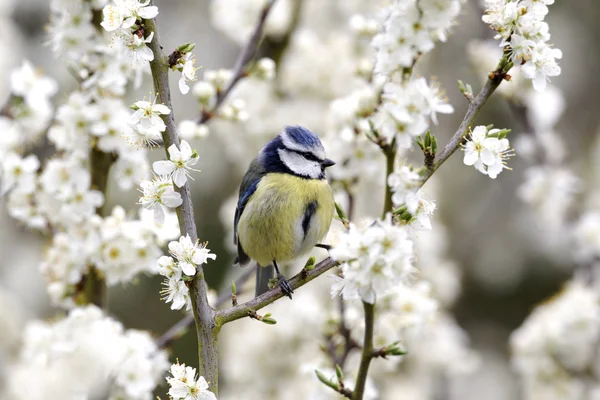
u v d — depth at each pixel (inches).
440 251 493.0
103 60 305.3
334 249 198.1
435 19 209.0
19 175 313.0
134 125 199.8
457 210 644.7
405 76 213.6
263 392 427.2
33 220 323.0
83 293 321.4
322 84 463.8
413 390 448.5
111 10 197.5
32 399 357.4
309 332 408.8
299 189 336.5
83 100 307.7
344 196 422.3
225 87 356.8
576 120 658.8
